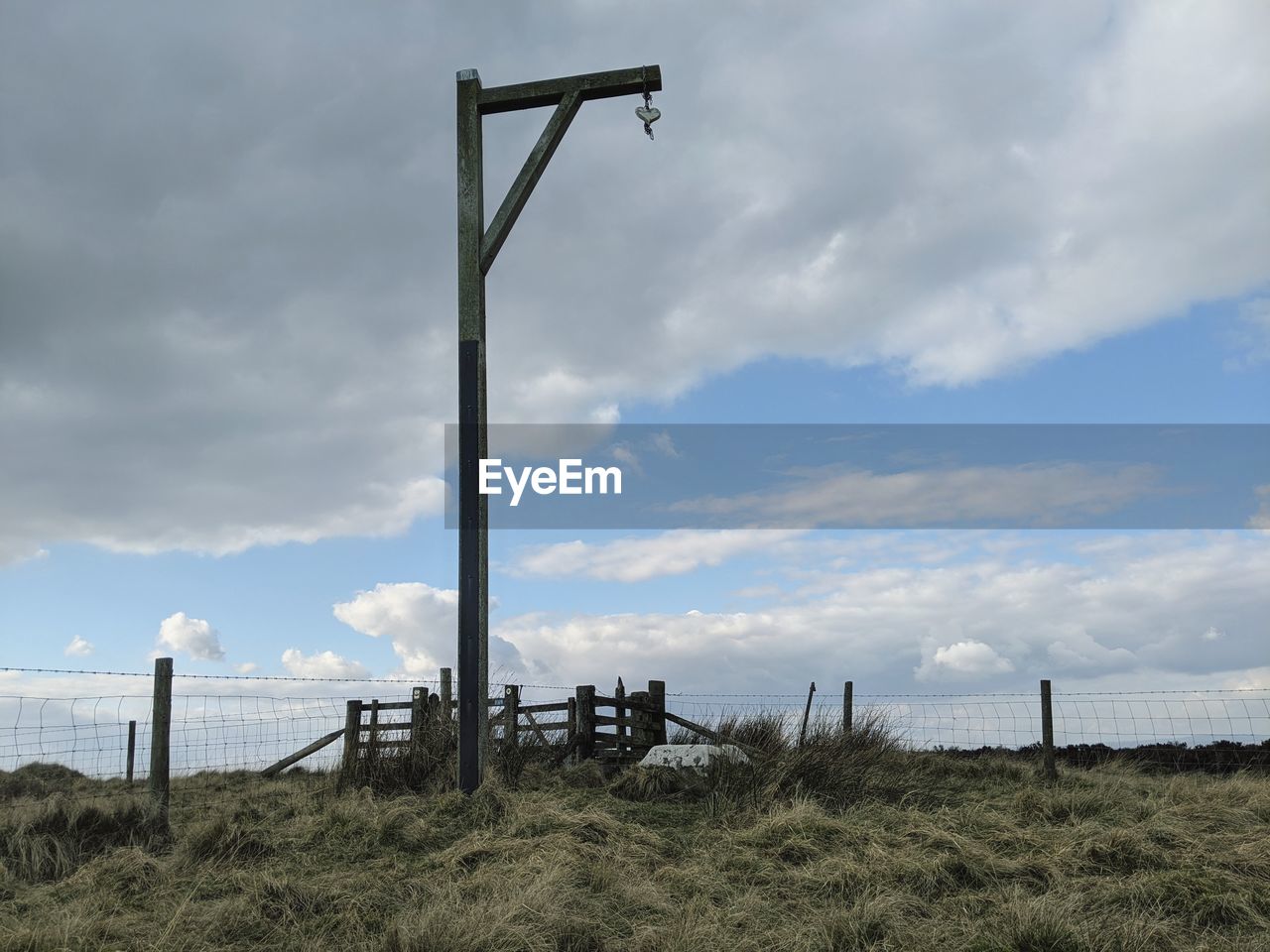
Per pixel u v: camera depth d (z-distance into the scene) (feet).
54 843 24.85
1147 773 43.98
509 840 24.97
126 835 26.40
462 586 35.17
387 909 20.18
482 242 37.42
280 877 22.34
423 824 27.30
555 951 17.42
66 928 18.24
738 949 17.81
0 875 22.82
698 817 29.81
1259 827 26.21
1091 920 18.56
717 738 43.52
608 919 19.65
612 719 46.91
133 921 19.52
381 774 36.22
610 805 31.12
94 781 44.75
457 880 22.39
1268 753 43.78
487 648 34.81
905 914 19.66
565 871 21.62
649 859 24.34
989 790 35.96
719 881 22.29
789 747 37.60
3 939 17.61
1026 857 23.21
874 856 23.25
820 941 18.13
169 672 28.53
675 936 18.11
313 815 29.89
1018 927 17.78
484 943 17.25
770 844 25.31
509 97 38.06
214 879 22.88
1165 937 17.90
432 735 38.60
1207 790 32.04
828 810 30.32
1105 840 23.94
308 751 46.75
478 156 38.04
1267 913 19.43
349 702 41.86
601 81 37.40
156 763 27.89
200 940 18.37
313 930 19.08
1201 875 21.18
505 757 37.37
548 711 45.78
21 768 44.93
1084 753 48.75
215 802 35.04
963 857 22.81
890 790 32.91
